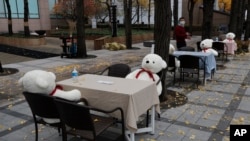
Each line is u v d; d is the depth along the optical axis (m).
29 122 4.53
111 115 3.49
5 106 5.35
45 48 15.91
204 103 5.35
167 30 5.14
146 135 3.96
